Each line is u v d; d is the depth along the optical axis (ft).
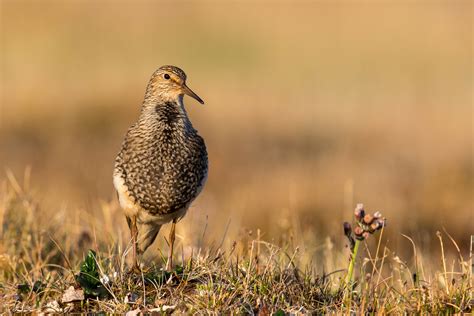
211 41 106.93
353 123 70.33
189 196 26.81
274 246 26.21
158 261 29.53
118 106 72.28
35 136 65.31
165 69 27.68
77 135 65.77
